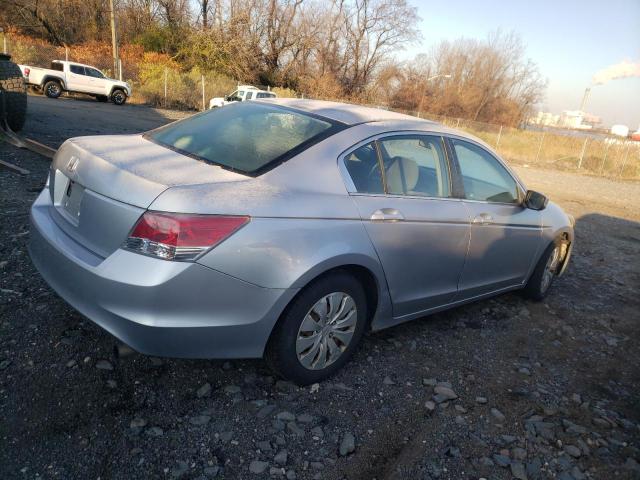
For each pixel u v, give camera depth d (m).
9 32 30.81
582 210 11.66
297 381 2.81
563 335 4.15
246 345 2.51
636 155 26.95
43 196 3.05
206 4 40.84
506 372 3.40
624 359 3.88
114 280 2.24
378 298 3.09
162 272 2.21
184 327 2.30
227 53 37.59
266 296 2.45
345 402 2.79
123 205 2.32
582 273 6.07
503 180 4.09
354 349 3.13
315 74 47.22
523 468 2.48
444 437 2.63
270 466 2.27
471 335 3.88
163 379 2.74
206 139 3.01
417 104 51.88
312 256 2.55
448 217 3.38
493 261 3.94
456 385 3.13
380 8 46.78
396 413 2.77
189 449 2.29
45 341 2.89
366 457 2.41
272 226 2.43
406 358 3.36
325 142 2.90
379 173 3.07
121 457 2.20
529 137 31.30
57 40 34.53
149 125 16.05
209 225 2.26
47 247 2.60
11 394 2.45
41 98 20.81
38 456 2.13
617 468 2.58
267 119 3.19
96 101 24.42
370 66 49.81
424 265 3.30
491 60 52.12
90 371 2.71
